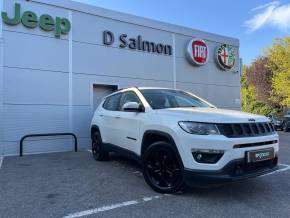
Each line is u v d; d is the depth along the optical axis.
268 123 5.19
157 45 13.30
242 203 4.66
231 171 4.41
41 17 10.17
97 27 11.48
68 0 10.79
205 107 6.02
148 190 5.35
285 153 9.52
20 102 9.73
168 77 13.62
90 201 4.83
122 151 6.50
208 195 5.01
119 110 6.85
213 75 15.59
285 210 4.37
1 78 9.45
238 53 16.94
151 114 5.47
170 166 4.98
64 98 10.55
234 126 4.59
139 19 12.73
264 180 5.95
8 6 9.66
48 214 4.32
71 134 10.26
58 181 6.03
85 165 7.54
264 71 33.75
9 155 9.38
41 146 10.05
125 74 12.14
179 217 4.16
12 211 4.44
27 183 5.89
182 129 4.67
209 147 4.42
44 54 10.23
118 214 4.29
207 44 15.41
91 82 11.20
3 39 9.52
